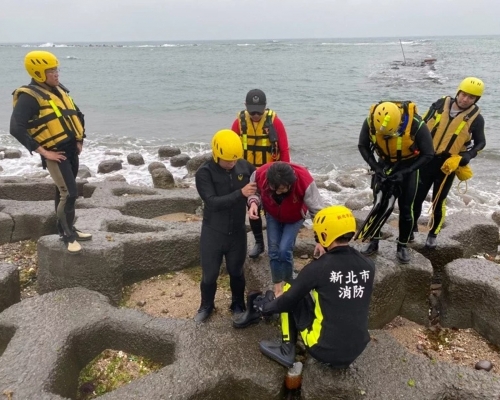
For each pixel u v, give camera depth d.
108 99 26.38
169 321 4.45
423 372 3.79
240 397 3.89
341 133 16.67
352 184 10.84
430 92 25.77
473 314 4.99
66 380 4.00
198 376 3.78
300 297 3.56
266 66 49.50
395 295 5.11
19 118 4.35
